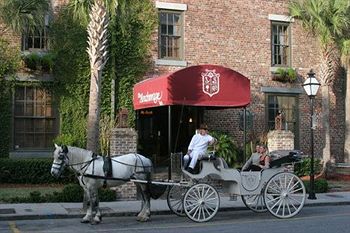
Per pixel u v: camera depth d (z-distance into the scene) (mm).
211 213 21781
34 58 32875
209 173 21797
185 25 37000
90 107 26125
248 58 38750
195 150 22312
